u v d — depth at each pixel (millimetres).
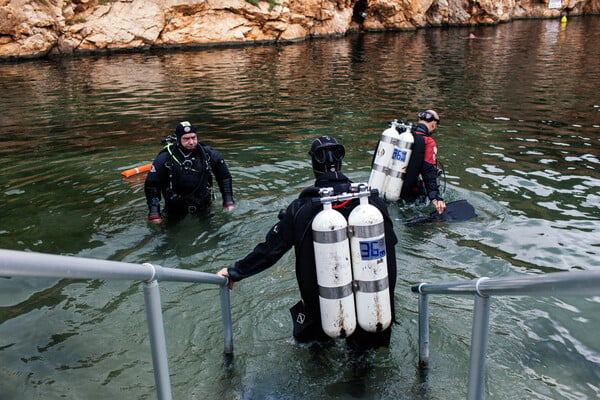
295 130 8211
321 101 10562
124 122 9039
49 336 3209
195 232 4645
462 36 24531
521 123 8547
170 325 3301
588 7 37094
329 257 2408
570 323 3211
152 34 19516
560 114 9211
